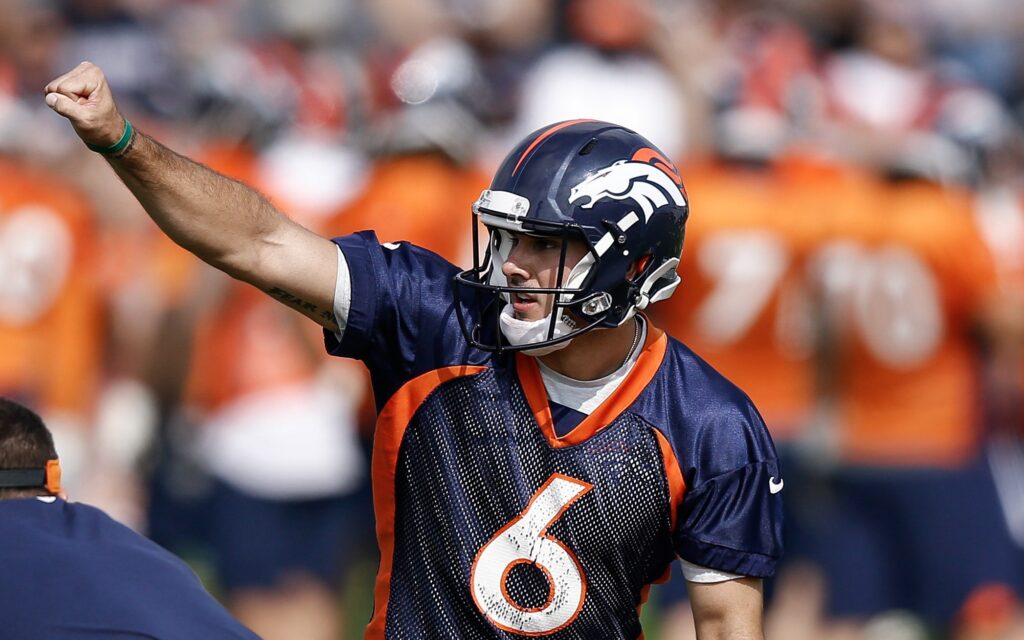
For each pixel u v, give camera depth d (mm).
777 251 23172
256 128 24812
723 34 27922
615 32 25344
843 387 23422
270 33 27953
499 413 12094
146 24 31250
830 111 24812
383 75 23562
